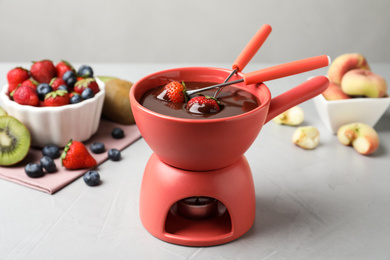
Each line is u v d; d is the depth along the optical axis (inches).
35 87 55.0
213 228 38.6
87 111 53.2
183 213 39.9
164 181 36.8
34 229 39.6
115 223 40.5
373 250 37.2
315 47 119.3
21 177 47.2
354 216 41.6
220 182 36.2
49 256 36.2
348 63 55.8
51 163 48.0
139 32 121.3
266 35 39.7
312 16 116.1
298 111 57.5
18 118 52.3
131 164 50.8
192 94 36.7
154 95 37.4
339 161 51.1
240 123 31.7
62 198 44.4
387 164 50.5
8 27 122.8
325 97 55.4
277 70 35.6
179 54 123.2
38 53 125.6
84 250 36.9
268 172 48.8
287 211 42.3
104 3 118.5
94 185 46.5
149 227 38.6
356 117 54.1
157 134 32.6
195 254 36.5
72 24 121.5
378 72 71.0
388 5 113.0
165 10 118.2
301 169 49.5
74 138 53.9
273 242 38.0
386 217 41.5
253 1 115.8
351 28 116.3
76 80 56.9
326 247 37.5
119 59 124.8
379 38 116.5
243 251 36.9
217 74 40.4
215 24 119.0
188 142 32.0
